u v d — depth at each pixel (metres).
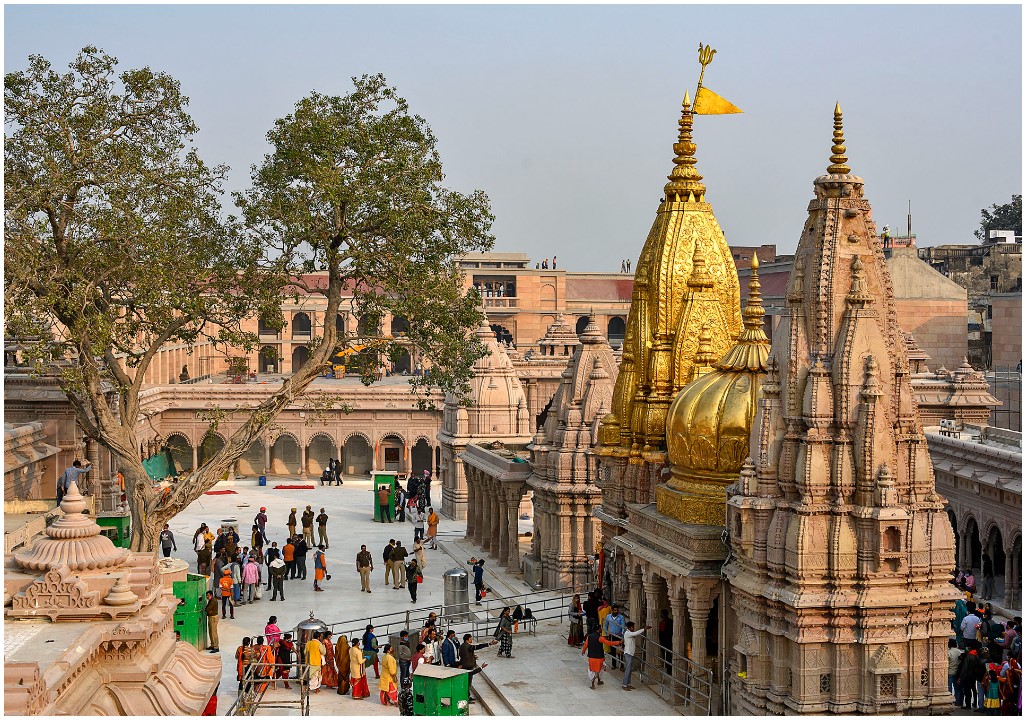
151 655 26.42
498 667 38.75
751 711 30.09
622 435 41.56
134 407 44.25
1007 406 74.38
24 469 57.22
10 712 19.81
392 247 46.06
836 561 28.73
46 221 43.69
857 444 29.16
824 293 29.89
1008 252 112.69
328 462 92.81
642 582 37.69
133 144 45.31
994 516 47.84
